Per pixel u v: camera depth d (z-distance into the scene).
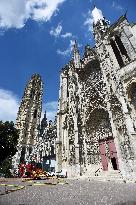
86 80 36.88
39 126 83.69
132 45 28.80
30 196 7.19
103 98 30.08
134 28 29.98
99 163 28.48
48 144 59.84
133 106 25.02
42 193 8.34
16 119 87.62
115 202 5.27
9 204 5.34
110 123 27.81
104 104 29.67
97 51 35.19
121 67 28.30
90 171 27.66
